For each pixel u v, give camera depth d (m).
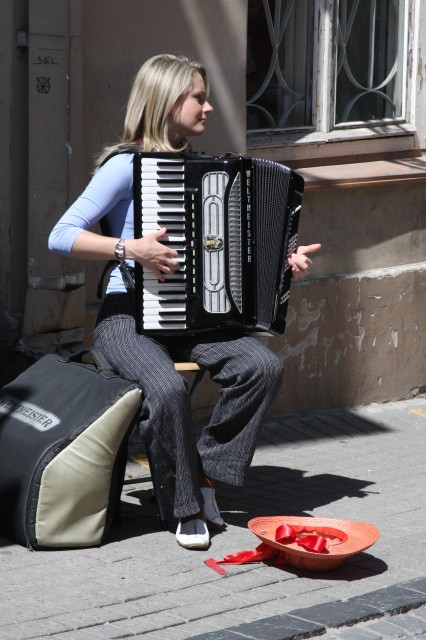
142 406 5.72
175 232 5.70
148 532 5.98
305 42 8.91
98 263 7.57
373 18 9.30
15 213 7.13
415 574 5.57
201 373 6.17
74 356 6.17
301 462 7.64
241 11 8.04
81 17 7.09
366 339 9.02
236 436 5.91
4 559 5.49
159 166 5.65
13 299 7.22
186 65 5.98
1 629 4.67
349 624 4.96
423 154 9.61
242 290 5.87
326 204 8.67
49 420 5.75
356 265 8.95
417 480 7.30
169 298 5.75
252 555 5.59
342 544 5.58
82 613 4.88
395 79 9.53
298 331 8.58
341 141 9.02
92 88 7.34
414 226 9.30
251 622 4.88
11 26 6.89
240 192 5.80
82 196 5.89
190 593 5.19
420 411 9.16
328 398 8.87
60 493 5.57
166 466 5.75
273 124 8.79
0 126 7.05
